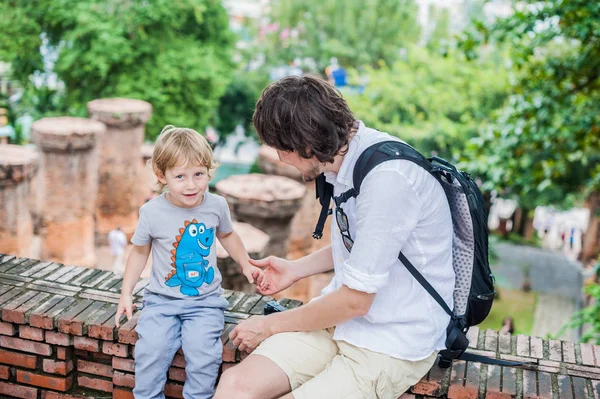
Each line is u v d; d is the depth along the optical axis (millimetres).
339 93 2094
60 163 12109
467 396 2354
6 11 18125
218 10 20250
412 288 2180
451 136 17703
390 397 2199
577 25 6738
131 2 18172
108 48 17656
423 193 2100
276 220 8711
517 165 8648
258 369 2170
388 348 2162
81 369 2729
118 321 2533
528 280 22453
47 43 19172
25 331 2670
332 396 2121
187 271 2479
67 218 12445
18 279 2902
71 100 19125
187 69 18875
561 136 7980
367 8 25297
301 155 2088
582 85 8016
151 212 2469
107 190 14234
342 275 2299
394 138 2152
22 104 19859
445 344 2305
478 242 2277
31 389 2748
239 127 28094
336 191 2205
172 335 2449
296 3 26250
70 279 2934
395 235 2035
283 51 26578
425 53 19328
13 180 11031
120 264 13680
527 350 2627
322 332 2309
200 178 2402
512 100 8312
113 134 13906
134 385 2637
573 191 15578
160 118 18984
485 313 2369
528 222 28828
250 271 2643
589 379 2457
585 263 24500
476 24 7449
